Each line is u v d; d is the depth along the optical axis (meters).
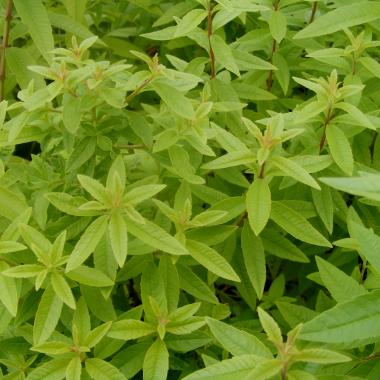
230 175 1.22
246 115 1.39
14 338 1.13
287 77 1.37
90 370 1.05
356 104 1.23
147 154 1.26
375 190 0.93
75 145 1.19
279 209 1.14
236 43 1.37
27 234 1.07
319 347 1.02
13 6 1.43
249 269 1.17
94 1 1.71
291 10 1.45
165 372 1.05
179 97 1.12
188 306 1.09
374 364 1.06
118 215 1.05
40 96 1.10
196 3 1.46
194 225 1.12
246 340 0.99
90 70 1.10
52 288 1.06
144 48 1.76
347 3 1.31
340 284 1.08
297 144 1.27
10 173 1.19
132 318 1.10
